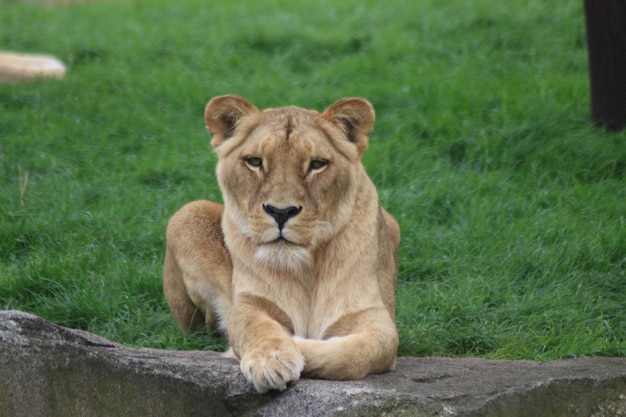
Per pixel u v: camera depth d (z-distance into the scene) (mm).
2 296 10555
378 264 8156
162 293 10695
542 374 7355
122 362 6891
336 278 7816
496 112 15453
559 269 11078
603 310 10148
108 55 20281
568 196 13031
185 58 19984
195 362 7207
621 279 10805
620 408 7281
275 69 18969
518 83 17062
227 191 7902
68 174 13898
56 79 18000
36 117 15984
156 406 6898
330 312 7809
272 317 7844
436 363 8188
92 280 10836
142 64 19453
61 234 11906
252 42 20641
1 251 11602
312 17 22875
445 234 12133
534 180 13648
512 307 10297
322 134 7789
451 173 13742
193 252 8953
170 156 14508
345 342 7199
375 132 15320
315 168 7551
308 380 6969
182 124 15953
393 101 16484
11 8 26188
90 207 12781
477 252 11695
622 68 14789
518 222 12328
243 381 6926
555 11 21719
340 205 7773
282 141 7512
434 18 21812
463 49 19641
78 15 24797
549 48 19516
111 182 13570
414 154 14359
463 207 12844
